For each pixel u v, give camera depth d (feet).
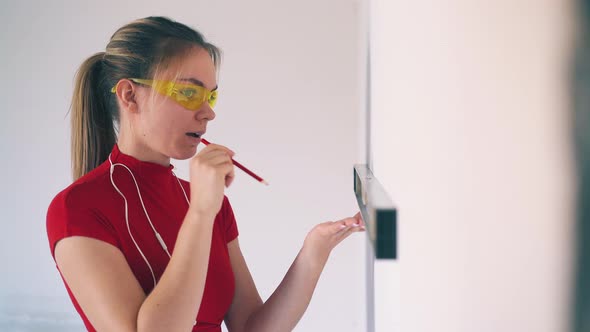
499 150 1.01
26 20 9.45
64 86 9.46
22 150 9.62
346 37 8.86
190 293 3.00
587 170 0.71
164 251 3.59
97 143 3.98
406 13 1.93
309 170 9.03
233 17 9.01
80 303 3.15
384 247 1.55
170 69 3.47
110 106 3.94
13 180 9.67
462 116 1.21
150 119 3.55
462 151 1.22
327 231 3.90
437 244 1.46
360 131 6.57
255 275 9.20
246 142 9.09
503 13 0.98
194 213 3.07
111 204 3.41
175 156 3.65
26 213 9.68
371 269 4.01
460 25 1.21
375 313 3.59
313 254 3.97
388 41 2.53
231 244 4.39
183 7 9.10
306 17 8.90
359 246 6.95
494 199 1.03
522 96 0.91
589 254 0.71
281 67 8.97
